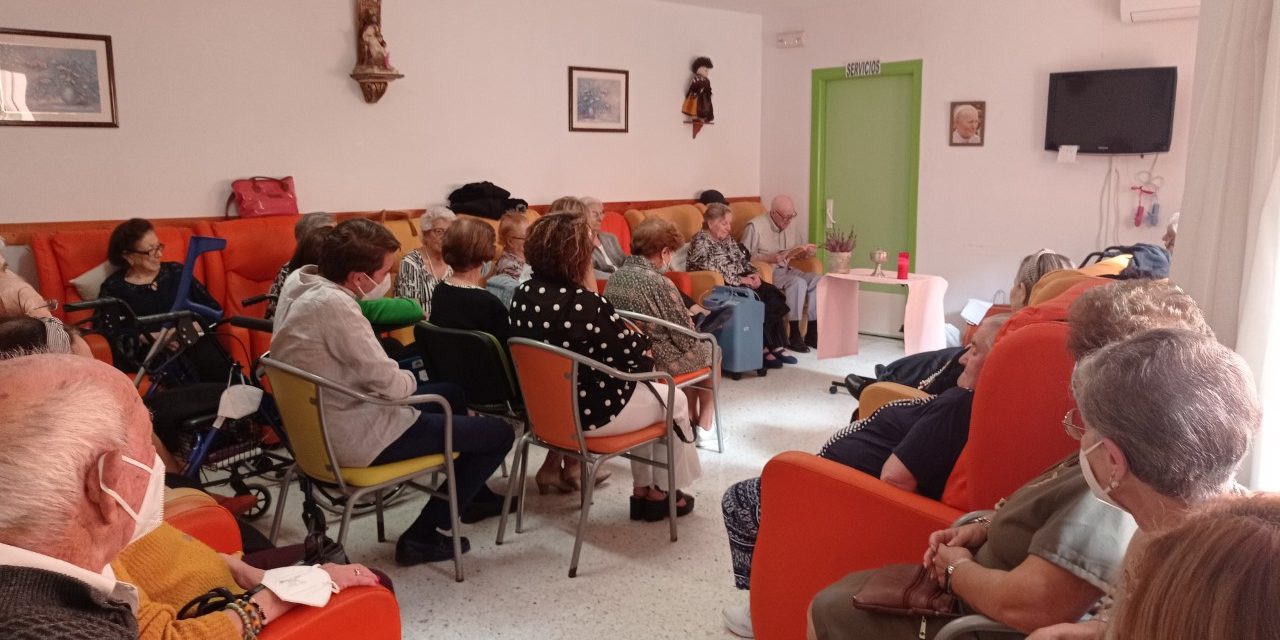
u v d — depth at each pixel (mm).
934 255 6488
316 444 2438
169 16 4332
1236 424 1053
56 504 899
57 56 4031
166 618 1210
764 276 6086
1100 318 1396
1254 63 1844
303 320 2381
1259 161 1794
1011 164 5992
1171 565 598
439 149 5441
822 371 5441
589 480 2727
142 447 1025
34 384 944
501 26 5629
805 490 1892
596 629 2424
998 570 1388
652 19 6500
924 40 6285
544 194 6039
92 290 3859
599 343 2754
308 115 4863
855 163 6895
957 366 2727
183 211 4488
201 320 3059
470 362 3074
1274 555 556
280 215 4668
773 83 7250
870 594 1496
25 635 822
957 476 1732
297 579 1406
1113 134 5422
